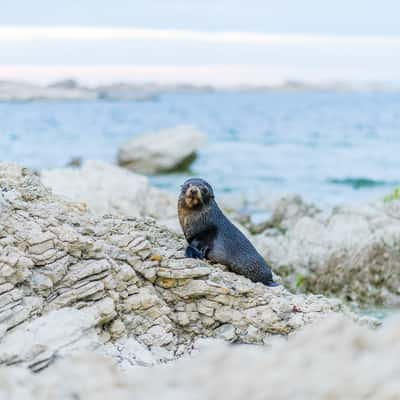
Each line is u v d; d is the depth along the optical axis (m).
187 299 10.80
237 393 4.58
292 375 4.61
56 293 9.57
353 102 190.12
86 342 8.64
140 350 9.39
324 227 18.41
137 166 40.81
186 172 41.16
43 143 60.91
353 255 17.33
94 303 9.62
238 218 22.62
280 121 99.94
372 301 16.88
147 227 12.49
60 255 9.84
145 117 116.62
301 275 17.47
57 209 11.12
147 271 10.69
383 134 70.19
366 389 4.27
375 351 4.65
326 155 50.62
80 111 132.75
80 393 5.11
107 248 10.54
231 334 10.55
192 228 12.32
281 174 41.47
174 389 4.83
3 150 54.19
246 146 54.62
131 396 4.88
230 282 11.22
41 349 8.26
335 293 17.17
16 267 9.30
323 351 4.79
